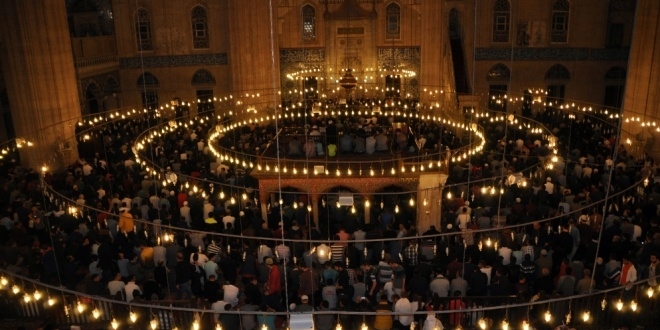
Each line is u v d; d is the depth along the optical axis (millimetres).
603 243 11188
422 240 11773
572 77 27891
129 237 12453
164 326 9836
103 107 27203
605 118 27297
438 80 26875
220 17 27578
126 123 24797
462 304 9391
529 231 12211
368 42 28734
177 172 15781
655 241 10562
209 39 27938
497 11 27594
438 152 15719
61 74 20516
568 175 15664
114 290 10258
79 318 10461
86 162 18062
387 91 29219
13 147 21984
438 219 14188
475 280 10133
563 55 27734
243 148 18406
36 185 15359
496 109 28422
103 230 12477
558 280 10273
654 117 19859
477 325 9633
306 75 29219
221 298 10055
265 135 20609
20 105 19984
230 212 13070
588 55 27531
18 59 19594
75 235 12219
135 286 10211
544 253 10500
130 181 15188
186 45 27953
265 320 9430
